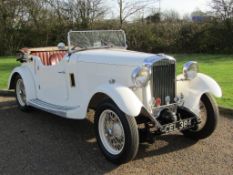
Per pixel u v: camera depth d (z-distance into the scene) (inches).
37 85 276.8
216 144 214.1
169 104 203.8
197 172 178.7
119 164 187.0
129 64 199.8
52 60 271.0
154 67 195.6
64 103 247.3
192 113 206.7
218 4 800.9
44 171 182.1
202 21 828.0
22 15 861.8
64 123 259.0
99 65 215.8
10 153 204.8
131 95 182.5
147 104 196.7
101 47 251.3
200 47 801.6
